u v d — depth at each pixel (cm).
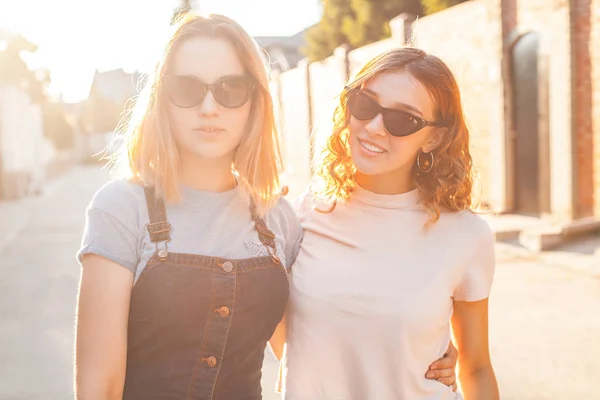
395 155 218
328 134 236
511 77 1238
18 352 577
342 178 235
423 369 218
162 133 190
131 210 185
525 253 911
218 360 188
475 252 225
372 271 220
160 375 185
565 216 1099
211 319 186
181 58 191
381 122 215
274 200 212
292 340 226
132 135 195
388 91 216
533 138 1189
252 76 197
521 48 1207
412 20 1527
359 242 226
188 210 194
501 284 758
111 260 179
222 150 194
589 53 1045
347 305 218
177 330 184
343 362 220
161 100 192
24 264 1027
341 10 2844
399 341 214
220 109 191
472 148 239
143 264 183
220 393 190
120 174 196
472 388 230
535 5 1148
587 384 464
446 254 221
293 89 2469
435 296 217
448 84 220
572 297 688
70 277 908
